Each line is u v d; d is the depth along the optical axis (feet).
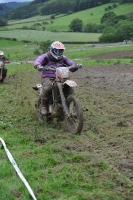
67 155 18.40
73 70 24.45
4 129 24.49
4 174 16.25
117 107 30.35
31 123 25.81
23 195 14.14
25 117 27.81
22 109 31.22
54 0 592.19
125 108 29.84
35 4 582.76
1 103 34.35
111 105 31.35
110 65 81.25
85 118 26.48
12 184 15.05
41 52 156.46
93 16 439.63
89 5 494.59
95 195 13.84
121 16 371.76
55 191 14.40
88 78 54.80
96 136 21.99
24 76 60.90
